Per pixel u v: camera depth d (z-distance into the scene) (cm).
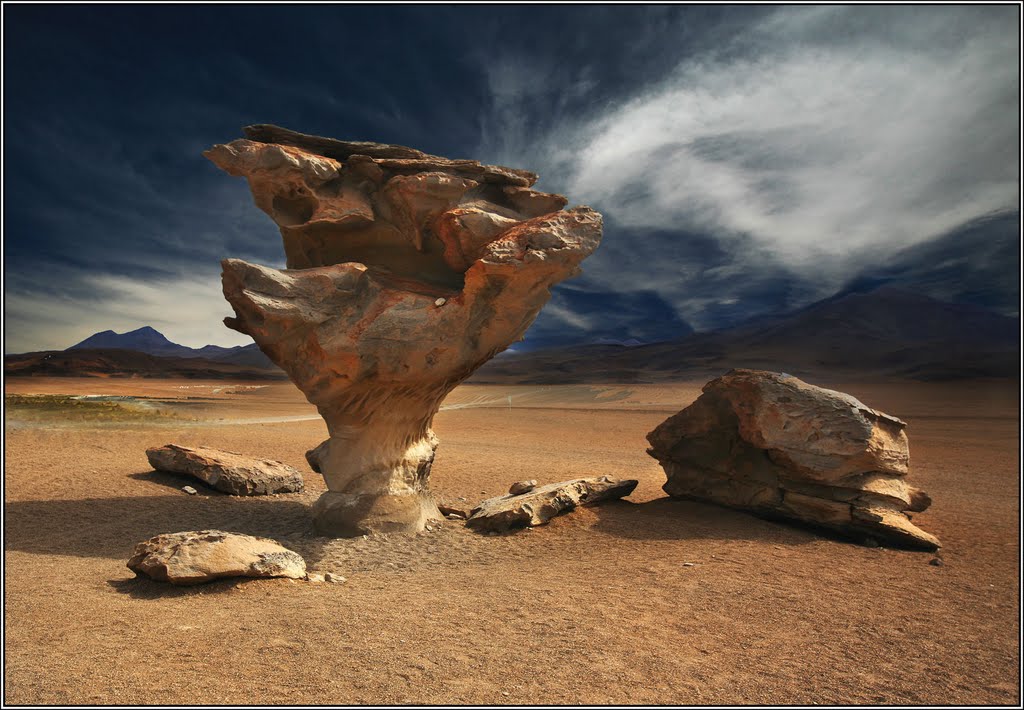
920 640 711
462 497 1734
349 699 508
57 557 1027
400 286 1236
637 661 621
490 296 1183
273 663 579
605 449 3045
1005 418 5041
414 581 949
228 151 1153
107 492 1546
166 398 7106
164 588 845
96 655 576
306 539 1202
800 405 1298
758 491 1373
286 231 1270
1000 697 561
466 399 8650
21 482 1593
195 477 1703
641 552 1120
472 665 595
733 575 970
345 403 1241
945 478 2144
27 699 475
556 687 550
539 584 916
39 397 4541
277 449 2586
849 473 1277
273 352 1191
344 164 1256
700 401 1449
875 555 1137
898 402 7175
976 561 1115
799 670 615
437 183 1190
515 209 1335
